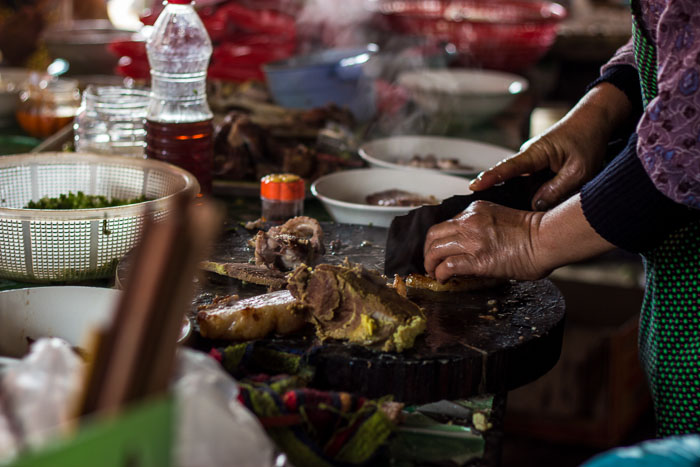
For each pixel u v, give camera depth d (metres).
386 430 0.97
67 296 1.14
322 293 1.16
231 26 2.80
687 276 1.29
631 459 0.69
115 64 3.14
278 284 1.36
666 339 1.33
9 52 3.04
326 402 0.96
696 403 1.30
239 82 2.76
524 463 2.95
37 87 2.44
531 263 1.28
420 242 1.40
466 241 1.32
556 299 1.36
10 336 1.10
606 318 3.24
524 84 2.89
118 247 1.41
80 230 1.36
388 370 1.10
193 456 0.70
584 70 3.98
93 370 0.58
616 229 1.19
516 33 3.19
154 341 0.58
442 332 1.21
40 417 0.66
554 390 3.07
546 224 1.27
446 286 1.38
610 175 1.20
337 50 2.77
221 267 1.42
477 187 1.46
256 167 2.05
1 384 0.71
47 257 1.38
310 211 1.94
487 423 1.06
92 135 1.90
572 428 3.07
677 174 1.10
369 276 1.19
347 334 1.15
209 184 1.83
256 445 0.76
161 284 0.57
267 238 1.45
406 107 2.78
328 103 2.56
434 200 1.86
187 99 1.76
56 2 3.48
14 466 0.49
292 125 2.34
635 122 1.59
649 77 1.28
